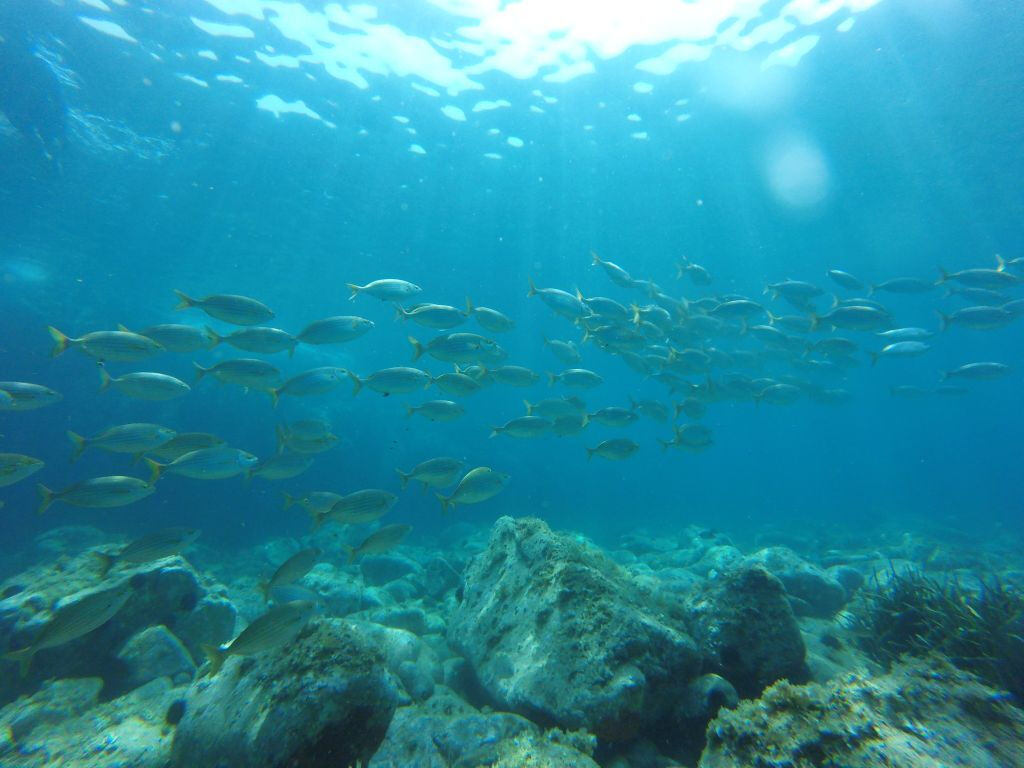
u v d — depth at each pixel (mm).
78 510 15508
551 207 23000
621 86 15758
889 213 24547
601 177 20719
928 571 10703
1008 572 9008
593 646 3957
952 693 2703
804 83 15586
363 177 19484
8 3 11430
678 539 15914
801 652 4473
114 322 19219
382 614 7121
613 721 3496
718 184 21547
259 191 19688
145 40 12852
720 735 2906
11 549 14070
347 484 19516
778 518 28375
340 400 21500
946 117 17094
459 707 4430
